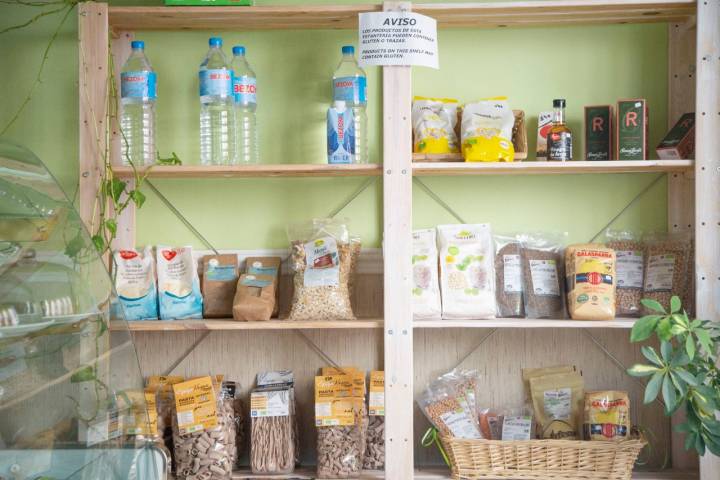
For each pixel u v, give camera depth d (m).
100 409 1.46
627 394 2.54
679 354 2.04
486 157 2.45
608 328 2.66
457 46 2.67
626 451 2.36
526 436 2.48
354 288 2.61
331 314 2.48
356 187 2.67
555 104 2.49
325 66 2.67
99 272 1.55
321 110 2.68
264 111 2.67
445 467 2.61
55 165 2.67
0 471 1.23
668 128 2.66
